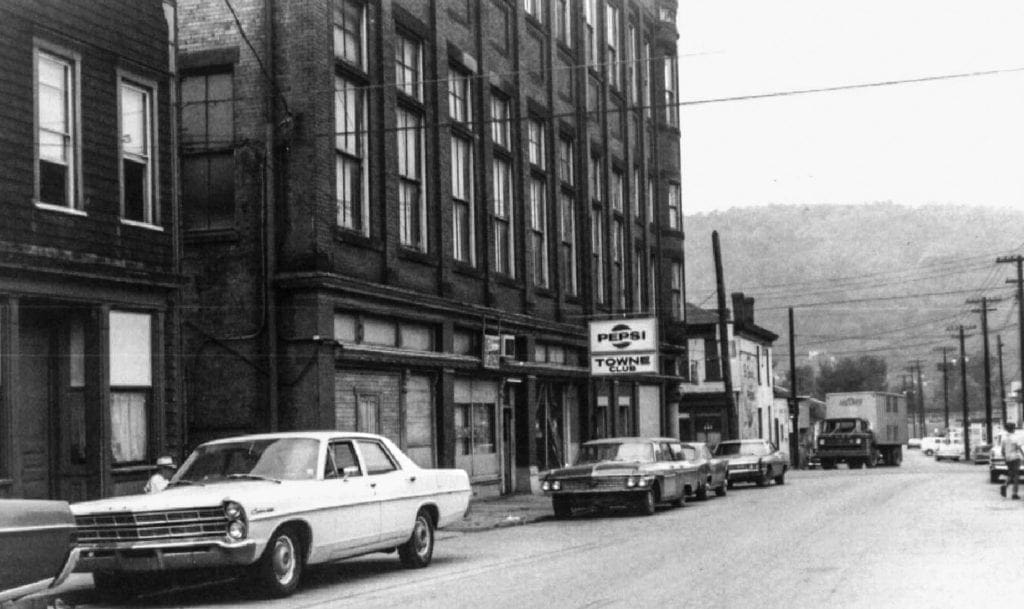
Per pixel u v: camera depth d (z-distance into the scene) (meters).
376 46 23.97
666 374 45.38
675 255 46.38
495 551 16.98
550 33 34.72
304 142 21.47
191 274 21.67
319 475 13.14
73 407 16.64
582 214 37.00
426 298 25.03
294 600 12.05
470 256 28.83
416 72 26.28
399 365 24.00
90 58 16.64
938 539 16.80
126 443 17.17
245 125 21.70
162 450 17.62
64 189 16.11
